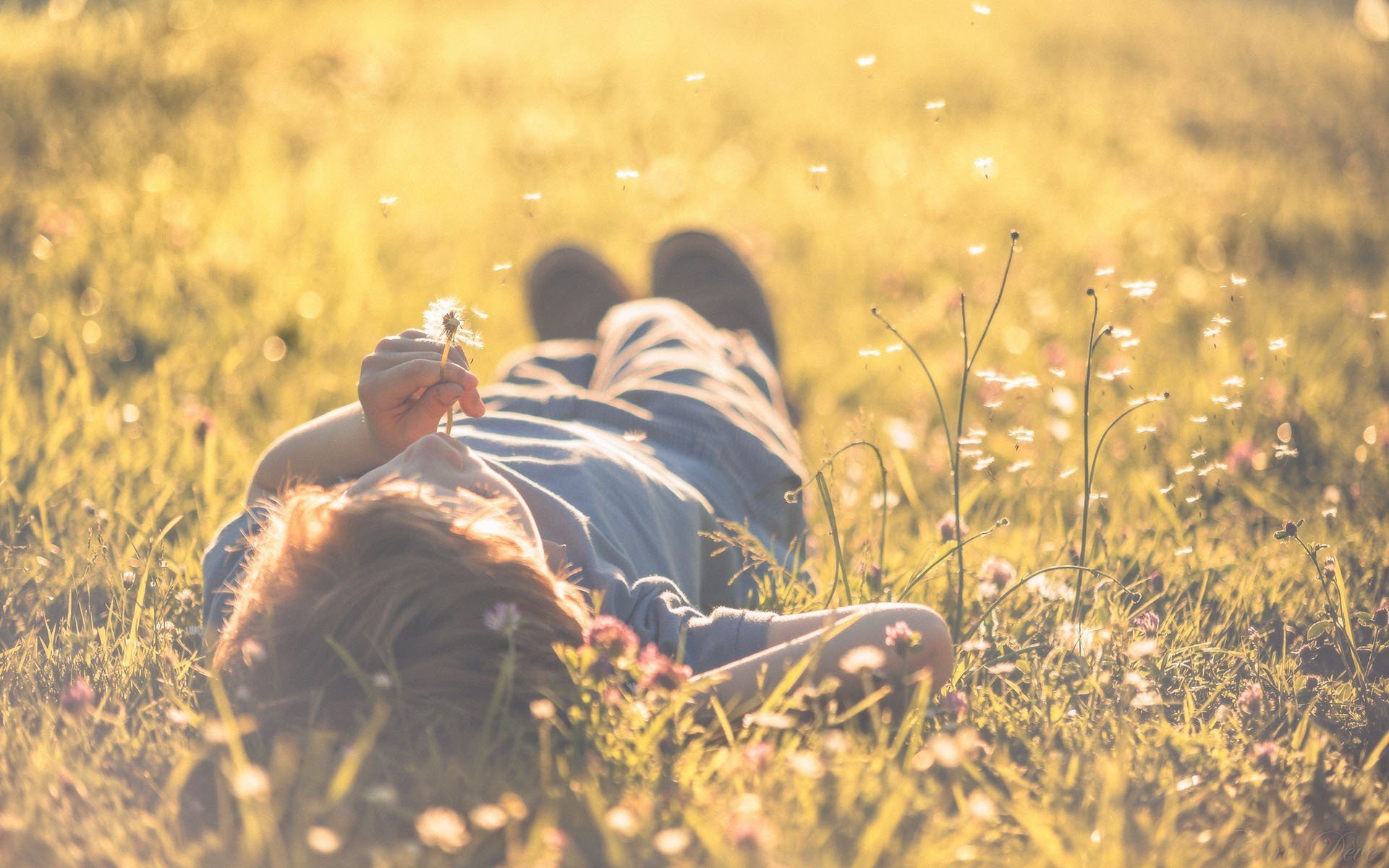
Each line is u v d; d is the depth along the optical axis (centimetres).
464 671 201
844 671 227
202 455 434
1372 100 1298
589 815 190
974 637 291
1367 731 254
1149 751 224
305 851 176
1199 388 504
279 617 204
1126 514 394
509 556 209
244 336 564
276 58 1122
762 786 198
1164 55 1498
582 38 1474
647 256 807
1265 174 995
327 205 739
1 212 661
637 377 382
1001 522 294
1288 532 301
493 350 621
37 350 512
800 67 1373
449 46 1375
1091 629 283
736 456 352
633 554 280
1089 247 795
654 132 1120
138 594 290
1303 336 609
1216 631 305
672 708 209
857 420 383
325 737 191
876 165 1026
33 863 179
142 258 620
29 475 391
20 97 856
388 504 208
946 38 1520
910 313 704
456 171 931
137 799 200
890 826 180
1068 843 194
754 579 330
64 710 215
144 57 977
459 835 176
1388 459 433
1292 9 1888
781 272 788
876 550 385
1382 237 834
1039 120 1195
